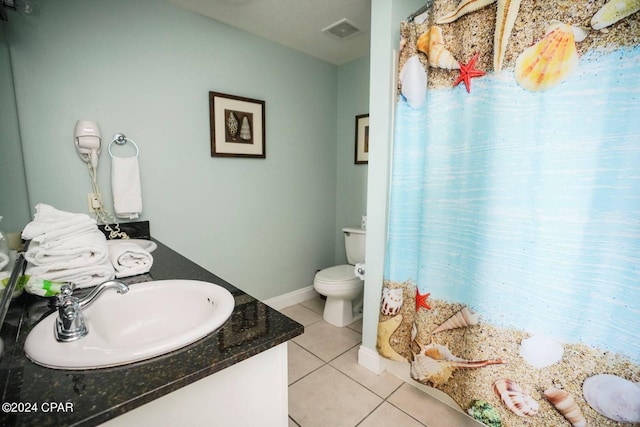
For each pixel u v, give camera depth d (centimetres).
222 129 203
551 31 92
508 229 107
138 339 83
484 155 112
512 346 109
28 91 135
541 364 102
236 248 221
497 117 106
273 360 69
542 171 98
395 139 142
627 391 87
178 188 188
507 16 100
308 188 265
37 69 137
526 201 102
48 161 142
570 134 91
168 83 178
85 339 61
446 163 126
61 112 144
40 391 46
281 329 67
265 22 198
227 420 63
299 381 162
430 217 133
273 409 71
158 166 178
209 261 207
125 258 104
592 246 90
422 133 138
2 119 109
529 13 96
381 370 169
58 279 86
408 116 139
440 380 133
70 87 146
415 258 146
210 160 201
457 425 132
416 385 157
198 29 187
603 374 90
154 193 178
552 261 98
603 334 90
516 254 105
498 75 105
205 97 194
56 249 86
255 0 172
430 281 135
